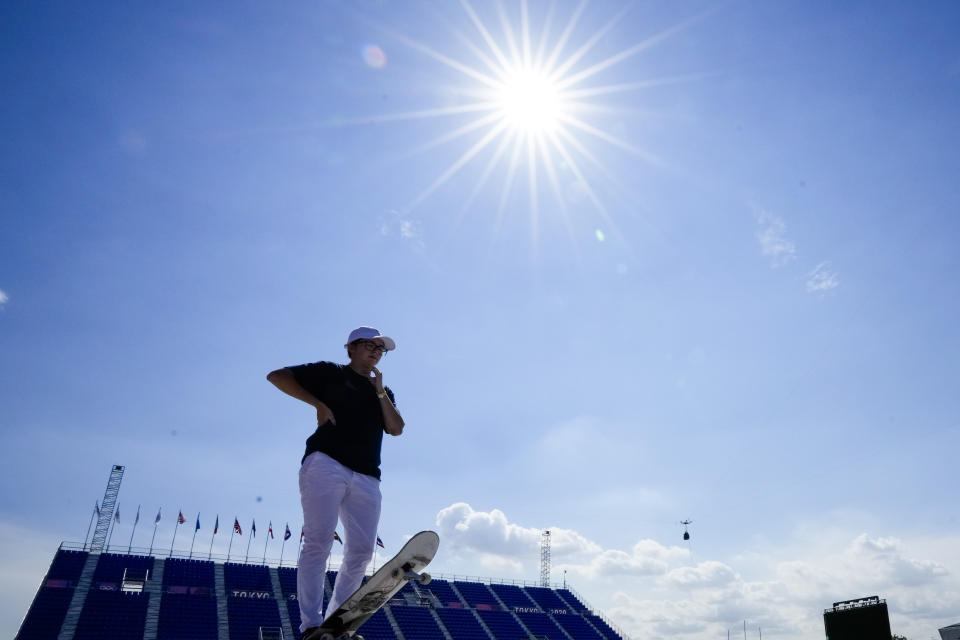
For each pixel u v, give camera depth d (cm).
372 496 580
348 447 570
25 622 5212
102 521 7125
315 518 540
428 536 507
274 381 577
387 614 6962
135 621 5553
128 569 6291
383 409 622
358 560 569
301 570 537
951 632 2602
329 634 489
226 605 6144
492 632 7150
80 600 5650
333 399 585
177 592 6188
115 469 7450
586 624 8025
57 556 6122
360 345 630
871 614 1850
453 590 8044
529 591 8712
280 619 6128
